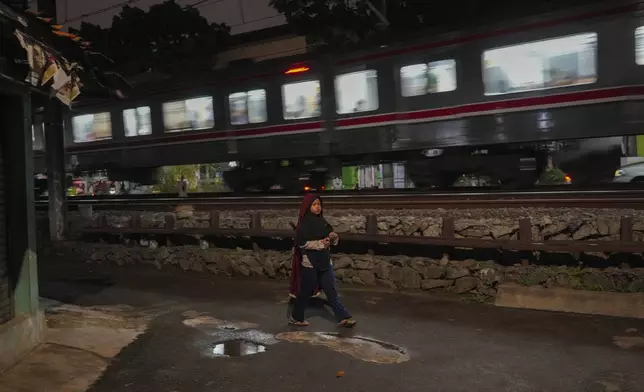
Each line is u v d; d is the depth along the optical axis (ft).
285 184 45.65
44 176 69.51
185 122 47.60
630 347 14.98
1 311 14.44
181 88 47.67
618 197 28.32
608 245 18.47
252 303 21.88
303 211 17.99
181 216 31.96
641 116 29.43
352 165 42.50
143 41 79.20
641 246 17.99
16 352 14.12
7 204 15.03
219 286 25.32
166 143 48.91
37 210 48.39
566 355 14.64
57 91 15.14
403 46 36.55
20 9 13.62
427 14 64.95
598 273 18.97
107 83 19.31
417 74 36.14
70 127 56.24
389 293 22.22
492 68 33.37
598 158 36.09
